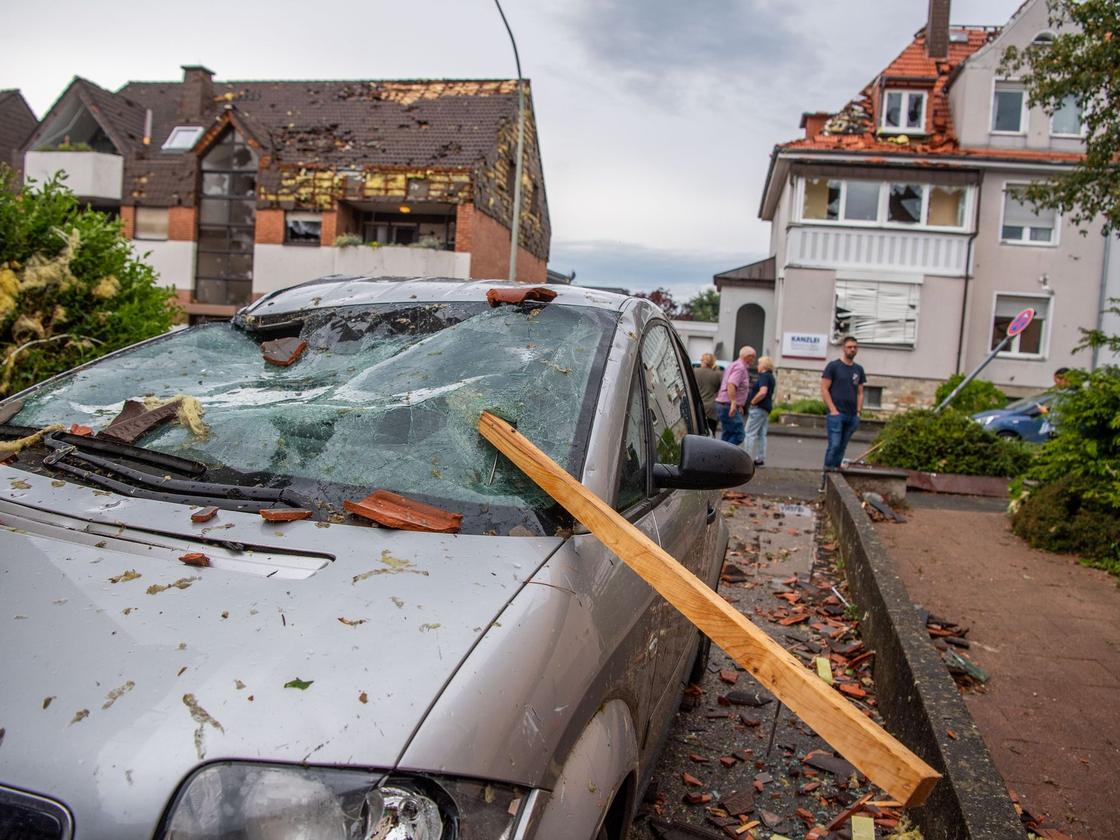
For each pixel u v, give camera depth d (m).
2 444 2.41
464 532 1.97
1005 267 25.72
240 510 2.02
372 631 1.60
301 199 29.61
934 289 25.44
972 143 25.88
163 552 1.83
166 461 2.25
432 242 29.41
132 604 1.64
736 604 5.69
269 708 1.43
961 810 2.55
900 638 3.88
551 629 1.75
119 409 2.66
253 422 2.41
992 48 25.80
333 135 31.56
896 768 1.46
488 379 2.50
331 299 3.20
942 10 28.33
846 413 10.47
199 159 31.22
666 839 2.87
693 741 3.65
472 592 1.74
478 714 1.51
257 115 32.78
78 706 1.42
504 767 1.51
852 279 25.52
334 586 1.72
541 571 1.88
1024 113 25.89
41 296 5.51
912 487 10.91
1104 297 25.52
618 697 2.12
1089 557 6.82
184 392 2.74
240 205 31.23
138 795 1.31
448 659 1.56
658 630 2.53
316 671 1.50
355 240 29.12
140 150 32.50
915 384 25.58
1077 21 9.21
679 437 3.22
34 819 1.31
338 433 2.33
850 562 6.24
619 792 2.12
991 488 10.73
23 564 1.78
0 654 1.53
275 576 1.75
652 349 3.06
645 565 1.86
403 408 2.40
